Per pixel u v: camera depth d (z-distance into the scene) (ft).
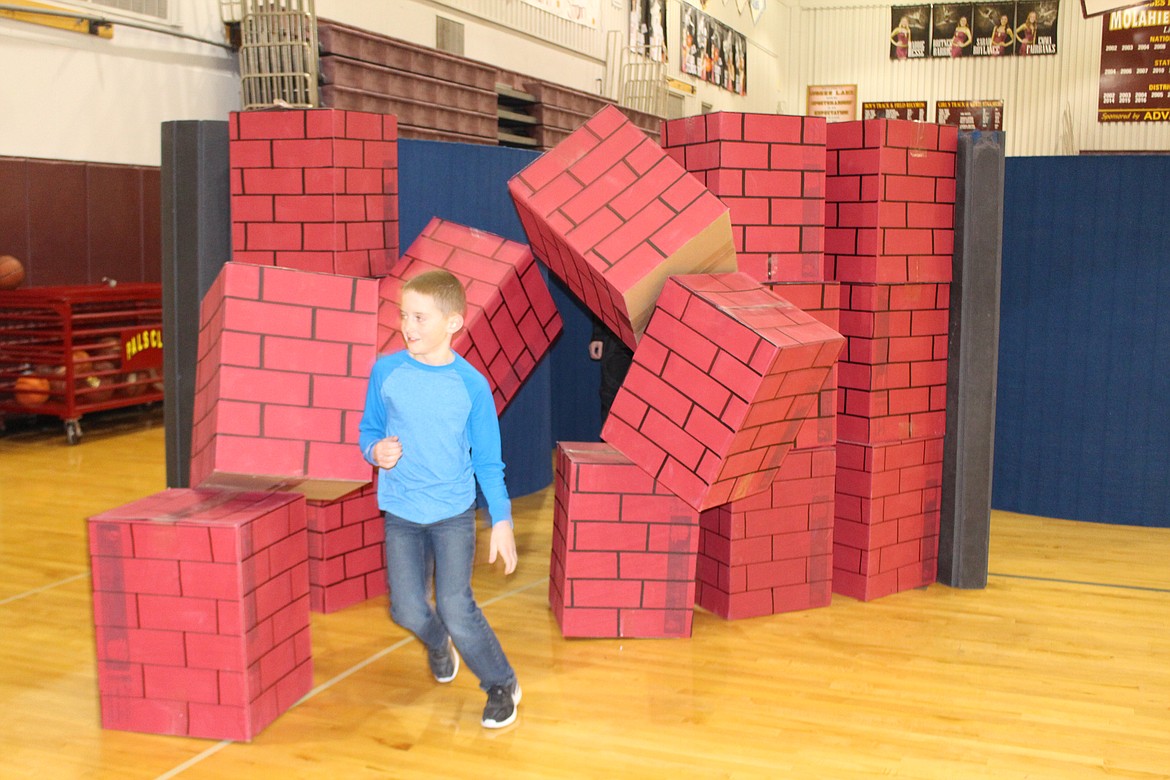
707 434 10.07
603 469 10.90
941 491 13.24
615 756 8.50
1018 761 8.48
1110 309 16.39
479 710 9.39
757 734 8.92
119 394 24.56
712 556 12.05
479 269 11.94
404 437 8.55
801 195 11.86
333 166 11.60
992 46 59.31
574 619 11.11
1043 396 16.99
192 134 12.21
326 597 11.98
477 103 31.71
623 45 44.83
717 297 10.10
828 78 63.77
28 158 22.58
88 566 13.73
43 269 23.24
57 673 10.23
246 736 8.68
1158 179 15.92
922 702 9.62
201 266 12.34
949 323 12.94
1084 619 12.01
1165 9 55.42
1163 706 9.60
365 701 9.57
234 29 26.55
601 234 10.36
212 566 8.50
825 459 12.09
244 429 8.81
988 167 12.60
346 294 9.17
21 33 22.03
